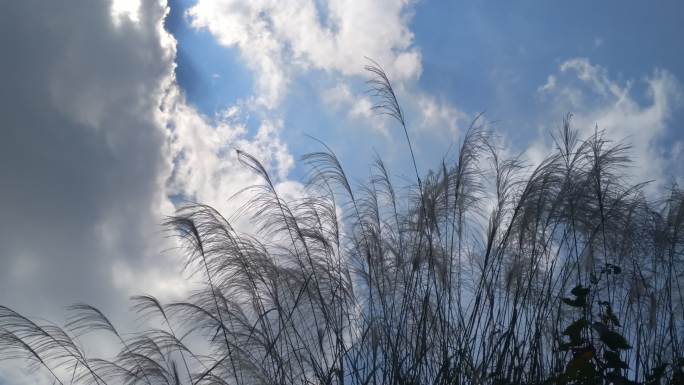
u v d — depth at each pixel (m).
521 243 5.34
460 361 4.90
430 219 5.54
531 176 5.20
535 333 4.89
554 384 4.29
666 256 5.28
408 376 4.95
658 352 4.95
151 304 5.32
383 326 5.23
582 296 4.26
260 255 5.39
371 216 5.80
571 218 5.12
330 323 5.22
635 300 5.15
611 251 5.23
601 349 4.40
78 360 5.32
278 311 5.20
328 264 5.54
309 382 5.07
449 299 5.34
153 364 5.13
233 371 5.04
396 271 5.54
